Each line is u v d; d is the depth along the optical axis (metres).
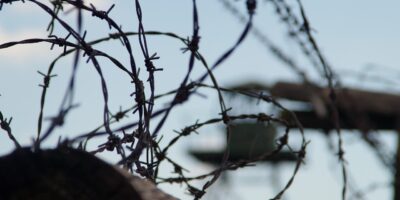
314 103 7.80
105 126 3.73
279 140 4.16
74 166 2.78
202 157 17.78
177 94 4.03
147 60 3.80
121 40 3.77
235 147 14.52
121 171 2.82
